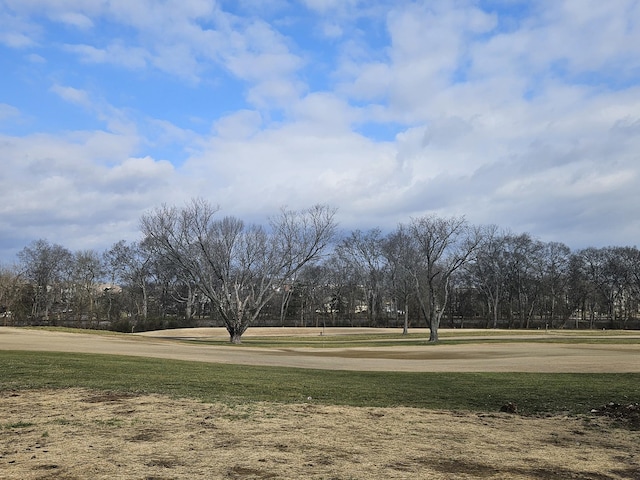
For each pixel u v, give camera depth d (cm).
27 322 7900
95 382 1380
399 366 2433
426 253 5259
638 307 10069
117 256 9369
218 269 4738
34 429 841
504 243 9700
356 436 852
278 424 920
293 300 10294
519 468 694
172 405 1070
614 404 1201
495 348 3969
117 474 608
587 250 9856
